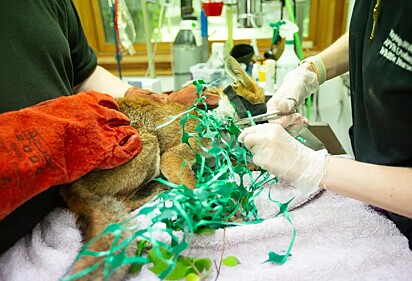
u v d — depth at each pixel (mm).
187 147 909
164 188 880
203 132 844
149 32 1641
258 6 1628
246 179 885
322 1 1761
